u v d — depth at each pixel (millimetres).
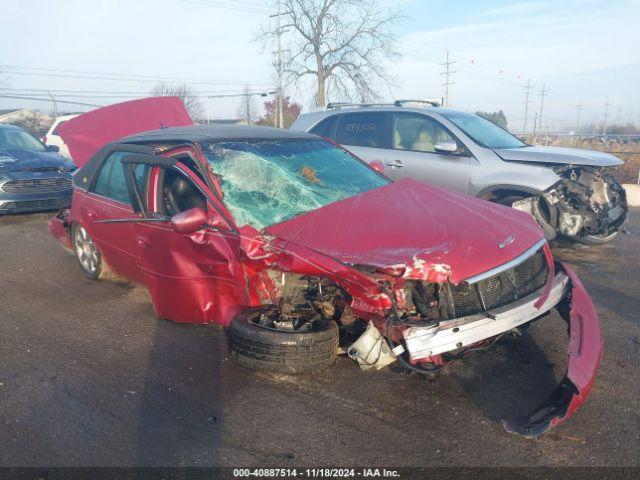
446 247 3426
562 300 3961
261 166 4680
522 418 3336
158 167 4809
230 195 4305
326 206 4188
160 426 3477
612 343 4586
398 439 3299
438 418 3508
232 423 3498
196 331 4922
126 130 7398
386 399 3740
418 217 3809
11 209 9789
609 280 6375
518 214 4273
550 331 4754
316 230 3842
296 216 4219
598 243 7602
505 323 3506
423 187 4453
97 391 3918
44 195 10078
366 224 3801
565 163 6836
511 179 6977
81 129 7211
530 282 3842
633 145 19281
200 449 3238
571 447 3188
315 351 3770
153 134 5594
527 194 7043
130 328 5023
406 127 8094
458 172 7402
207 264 4242
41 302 5766
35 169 10109
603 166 6805
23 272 6871
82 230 6320
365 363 3625
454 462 3076
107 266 6035
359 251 3521
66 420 3553
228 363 4305
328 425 3457
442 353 3521
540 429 3162
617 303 5574
